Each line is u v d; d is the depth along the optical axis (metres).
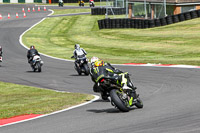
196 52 100.00
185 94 42.56
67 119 31.67
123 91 33.19
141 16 174.00
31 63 79.88
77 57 69.31
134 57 100.25
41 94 50.78
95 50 118.88
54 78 68.38
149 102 38.69
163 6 158.88
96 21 195.12
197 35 123.25
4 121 33.56
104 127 27.22
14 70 83.62
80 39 145.50
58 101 42.91
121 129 26.19
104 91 34.91
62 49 125.31
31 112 36.56
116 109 35.28
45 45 135.25
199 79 54.44
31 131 27.72
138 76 62.66
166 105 35.69
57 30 173.62
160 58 94.69
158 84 53.12
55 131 27.05
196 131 24.00
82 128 27.41
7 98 48.66
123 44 125.62
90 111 35.22
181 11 154.25
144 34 138.12
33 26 184.88
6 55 112.81
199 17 146.75
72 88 55.84
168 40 122.31
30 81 66.31
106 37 143.25
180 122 27.09
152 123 27.45
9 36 155.50
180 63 76.81
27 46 131.88
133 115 31.28
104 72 33.28
